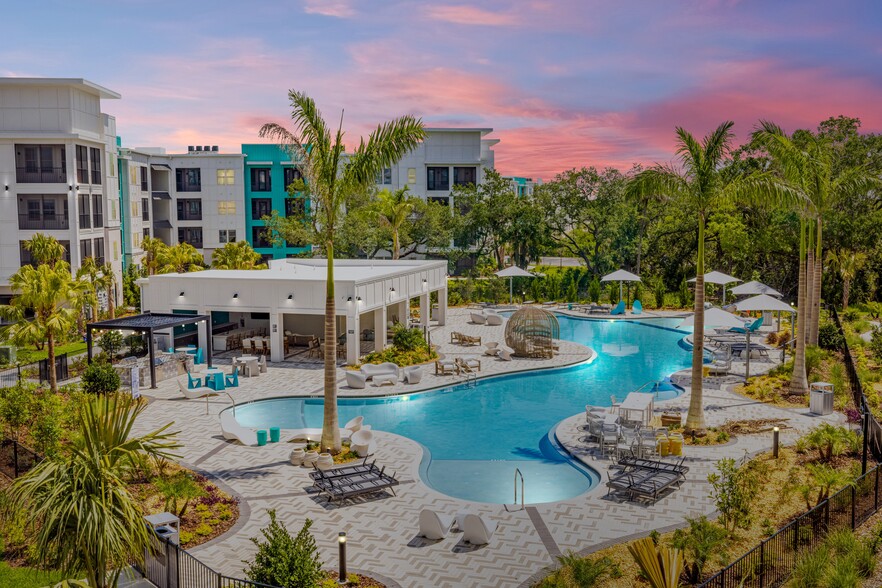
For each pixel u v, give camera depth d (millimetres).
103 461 11195
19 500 11070
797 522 14305
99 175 49344
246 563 14594
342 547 13883
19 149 44469
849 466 19750
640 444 21125
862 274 54156
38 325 27625
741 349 37781
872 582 13734
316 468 19516
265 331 40875
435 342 41344
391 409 28000
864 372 30281
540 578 14211
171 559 13078
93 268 42062
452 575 14391
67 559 11281
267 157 75250
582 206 62625
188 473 19969
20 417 21797
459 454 22703
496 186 64562
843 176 29594
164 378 31484
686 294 54688
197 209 74875
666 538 15805
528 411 27672
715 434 23266
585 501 18125
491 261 68562
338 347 37250
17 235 44844
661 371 34719
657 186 23141
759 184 22250
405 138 21109
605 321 50125
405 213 57844
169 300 36219
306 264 47781
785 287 60062
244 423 25906
